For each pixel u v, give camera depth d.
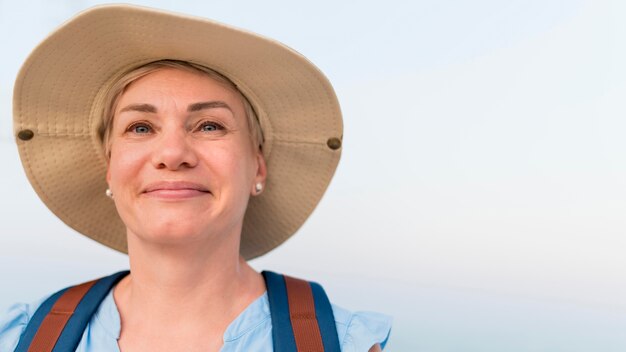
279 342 1.07
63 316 1.13
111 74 1.15
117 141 1.09
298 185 1.33
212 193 1.06
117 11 0.99
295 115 1.23
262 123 1.22
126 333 1.10
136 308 1.12
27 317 1.16
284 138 1.26
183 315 1.09
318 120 1.23
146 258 1.09
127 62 1.12
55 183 1.29
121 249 1.42
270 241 1.43
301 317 1.12
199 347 1.07
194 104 1.06
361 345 1.10
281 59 1.10
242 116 1.15
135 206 1.06
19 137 1.21
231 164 1.07
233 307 1.13
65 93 1.18
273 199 1.36
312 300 1.16
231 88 1.13
